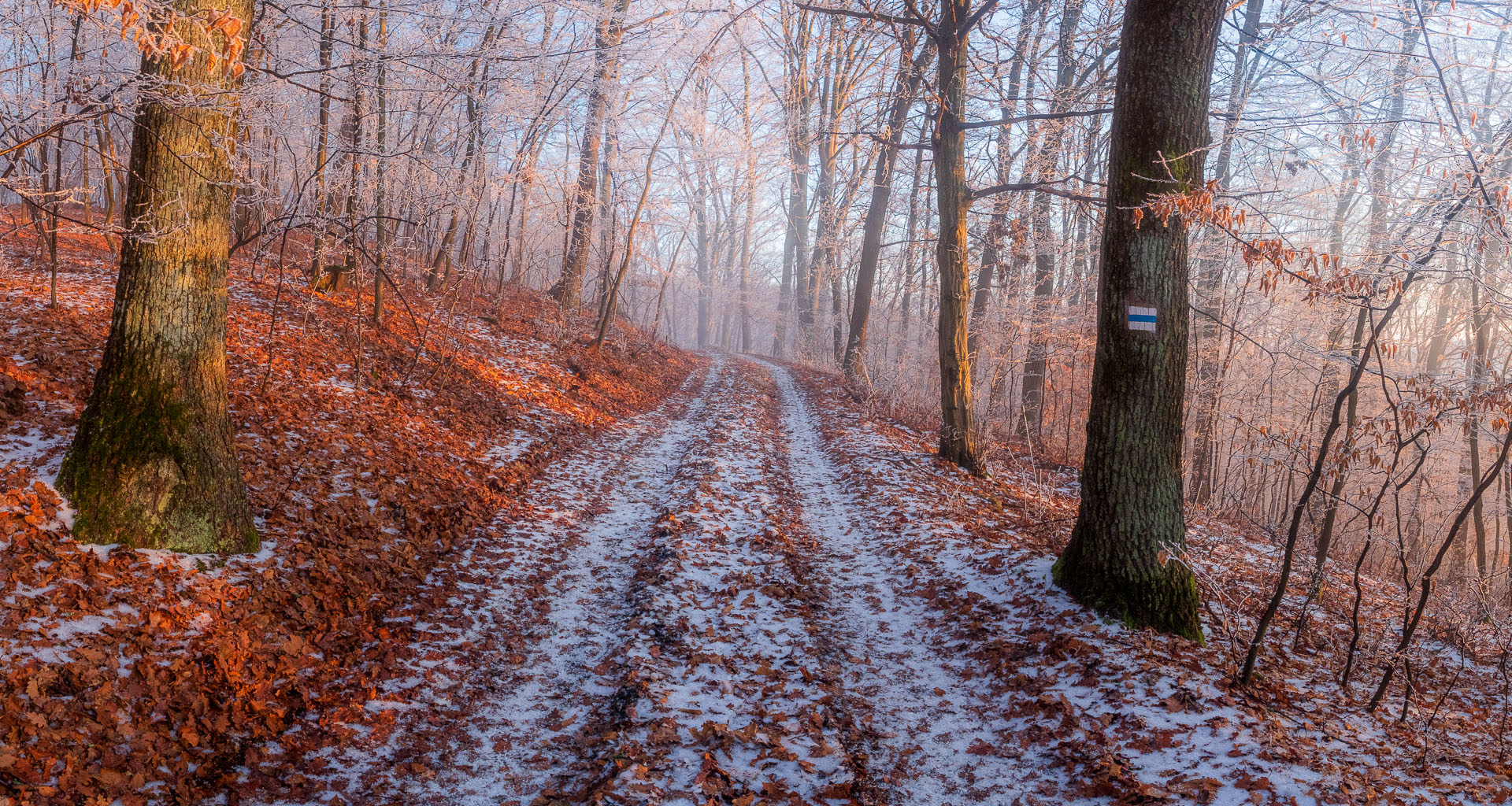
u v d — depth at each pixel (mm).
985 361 21172
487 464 9719
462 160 13992
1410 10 6797
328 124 11648
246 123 8320
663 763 4070
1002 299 20312
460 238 19875
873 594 7133
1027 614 6027
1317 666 5895
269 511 6371
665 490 10266
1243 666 5277
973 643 5836
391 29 11609
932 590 6949
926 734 4711
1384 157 7555
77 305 9594
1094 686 4820
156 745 3750
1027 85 16984
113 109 5324
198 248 5449
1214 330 14508
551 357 16484
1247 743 4066
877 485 10508
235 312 10812
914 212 23891
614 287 18828
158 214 5262
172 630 4547
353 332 12180
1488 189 5238
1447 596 6480
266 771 3848
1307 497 4910
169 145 5254
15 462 5727
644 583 6762
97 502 5090
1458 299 11891
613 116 18641
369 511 7184
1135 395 5773
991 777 4203
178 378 5379
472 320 16641
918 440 14305
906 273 25594
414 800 3803
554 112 15141
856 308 20641
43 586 4406
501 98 12898
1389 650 5695
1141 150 5676
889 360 25766
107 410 5262
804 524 9273
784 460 12656
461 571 6766
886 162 19781
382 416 9664
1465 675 6324
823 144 21844
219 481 5539
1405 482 5352
